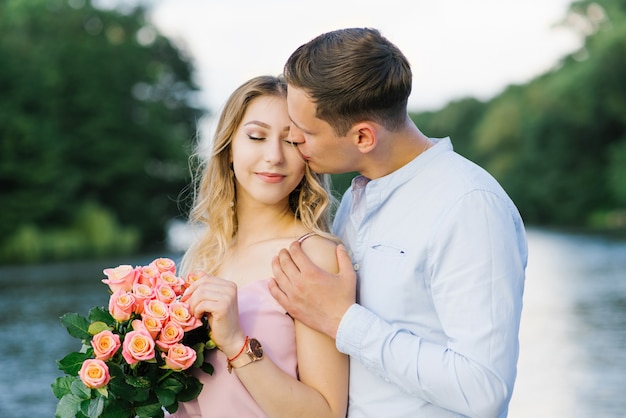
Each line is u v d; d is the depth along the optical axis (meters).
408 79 2.57
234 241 2.99
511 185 55.97
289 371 2.64
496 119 65.38
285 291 2.59
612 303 14.80
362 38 2.54
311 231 2.83
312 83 2.52
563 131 53.75
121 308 2.53
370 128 2.54
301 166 2.80
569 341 10.90
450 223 2.44
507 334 2.36
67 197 41.47
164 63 52.03
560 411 7.45
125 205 45.47
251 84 2.80
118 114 45.38
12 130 39.38
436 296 2.46
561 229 47.62
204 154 3.04
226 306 2.51
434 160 2.57
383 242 2.58
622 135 52.72
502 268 2.39
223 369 2.62
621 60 50.06
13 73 41.28
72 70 44.28
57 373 10.68
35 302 18.55
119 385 2.45
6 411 8.65
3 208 38.62
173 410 2.55
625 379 8.59
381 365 2.44
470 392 2.33
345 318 2.50
